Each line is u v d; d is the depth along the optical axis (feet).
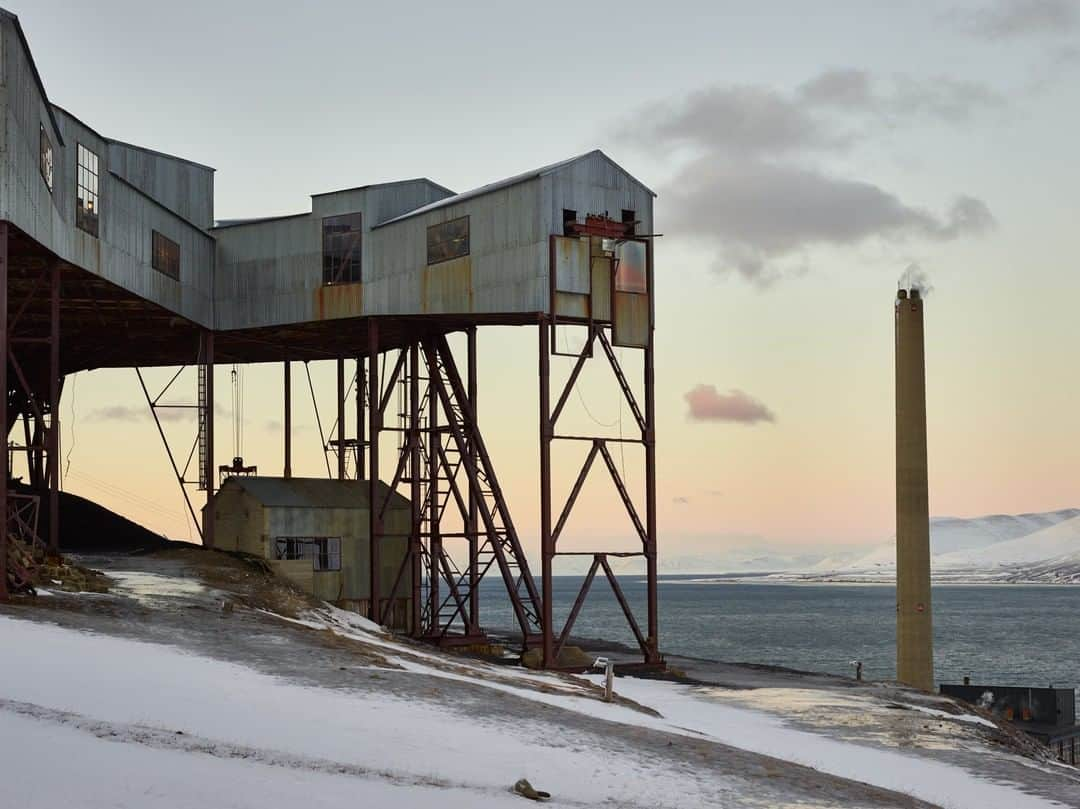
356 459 234.17
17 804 50.01
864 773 102.58
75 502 263.70
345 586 202.49
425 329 209.97
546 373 183.73
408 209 208.44
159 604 136.26
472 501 215.51
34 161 137.08
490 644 207.72
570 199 187.01
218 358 250.98
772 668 211.20
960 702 176.35
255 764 65.00
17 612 113.19
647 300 192.54
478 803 62.80
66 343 224.53
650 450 194.08
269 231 210.59
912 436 268.82
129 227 178.29
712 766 85.15
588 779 73.87
